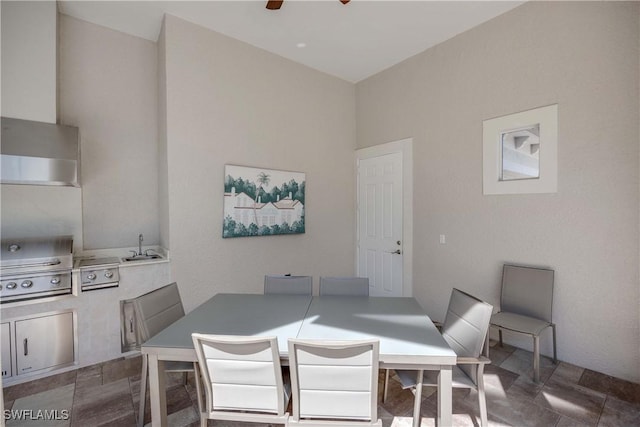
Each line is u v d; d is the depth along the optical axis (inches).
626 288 89.3
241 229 130.1
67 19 111.2
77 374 94.4
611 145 90.6
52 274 92.0
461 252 127.2
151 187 129.9
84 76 114.6
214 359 55.2
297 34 125.7
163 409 63.1
